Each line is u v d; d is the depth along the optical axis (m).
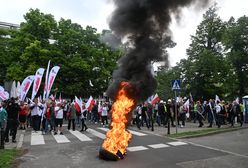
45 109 17.39
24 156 10.16
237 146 12.55
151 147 12.12
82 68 33.19
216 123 22.36
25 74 30.61
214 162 9.29
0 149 11.30
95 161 9.38
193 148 11.91
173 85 16.55
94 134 16.47
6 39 37.03
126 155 10.41
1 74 35.38
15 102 13.51
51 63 32.62
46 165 8.84
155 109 23.30
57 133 16.84
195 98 42.09
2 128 11.50
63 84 33.78
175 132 17.39
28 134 16.42
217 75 40.56
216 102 23.61
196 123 24.22
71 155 10.35
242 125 22.80
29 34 32.72
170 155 10.41
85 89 35.34
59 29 35.16
